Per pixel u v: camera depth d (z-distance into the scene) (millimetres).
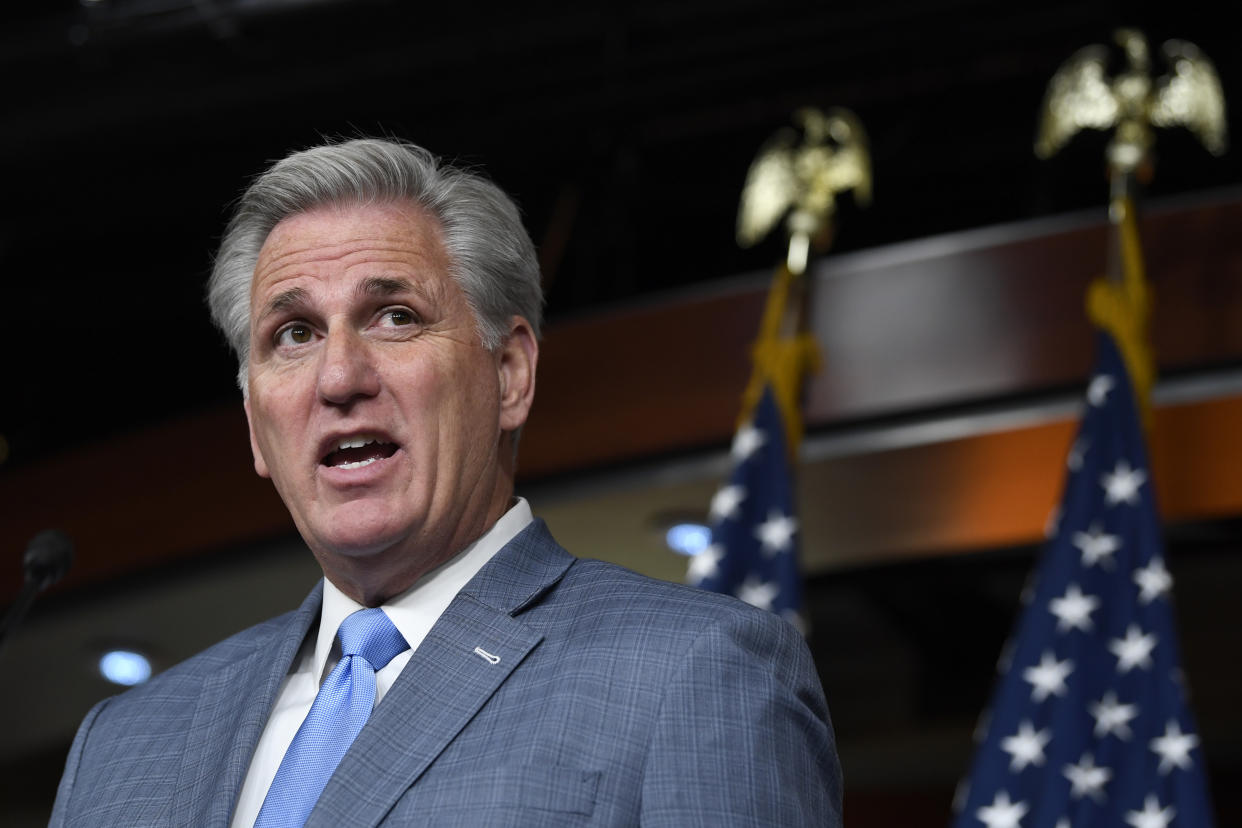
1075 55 7426
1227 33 7148
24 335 9656
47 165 8289
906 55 7695
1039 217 7891
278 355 2082
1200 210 6043
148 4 7496
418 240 2121
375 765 1741
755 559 5633
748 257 8766
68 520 8234
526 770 1700
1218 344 5906
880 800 9773
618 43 7859
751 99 8031
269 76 7938
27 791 9812
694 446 6871
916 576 7988
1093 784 4734
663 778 1709
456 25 7789
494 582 1971
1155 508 5105
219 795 1873
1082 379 6207
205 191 8391
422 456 2000
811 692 1895
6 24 7906
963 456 6418
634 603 1897
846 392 6539
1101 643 4945
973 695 8867
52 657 8383
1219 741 8969
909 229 8516
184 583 7773
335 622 2055
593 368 7188
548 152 8242
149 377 9898
